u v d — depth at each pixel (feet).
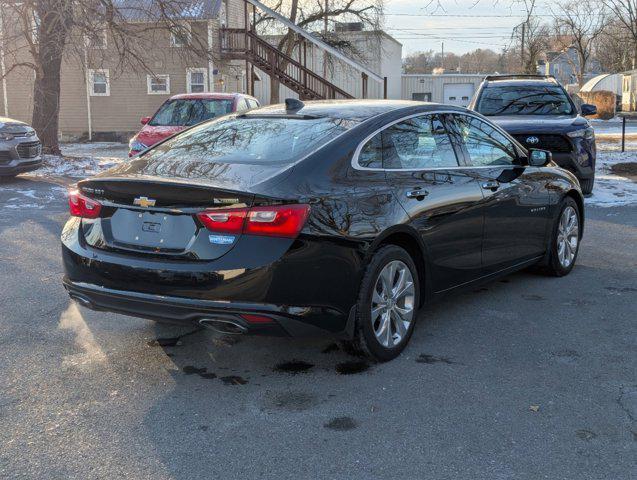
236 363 13.97
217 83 95.96
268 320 11.98
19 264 21.76
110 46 70.28
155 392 12.53
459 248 15.93
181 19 53.31
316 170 12.91
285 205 11.96
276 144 13.88
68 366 13.71
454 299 18.57
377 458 10.15
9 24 53.16
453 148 16.39
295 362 14.02
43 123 54.90
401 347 14.38
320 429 11.08
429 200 14.84
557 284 20.02
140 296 12.59
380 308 13.76
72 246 13.57
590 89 177.17
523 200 18.28
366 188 13.47
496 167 17.57
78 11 49.16
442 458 10.14
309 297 12.26
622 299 18.40
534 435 10.83
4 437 10.77
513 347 14.82
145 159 14.39
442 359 14.15
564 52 197.47
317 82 105.70
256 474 9.73
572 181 21.01
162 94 97.71
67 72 98.43
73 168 49.11
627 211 32.48
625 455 10.19
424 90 177.37
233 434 10.92
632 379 13.03
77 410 11.76
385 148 14.47
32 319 16.52
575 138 32.71
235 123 15.66
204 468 9.89
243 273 11.82
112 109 99.35
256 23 114.01
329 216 12.51
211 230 12.08
